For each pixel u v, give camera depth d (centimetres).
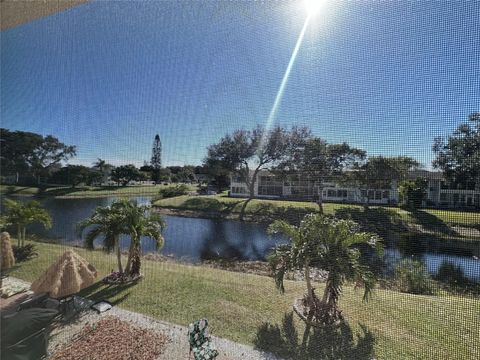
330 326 584
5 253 1190
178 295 816
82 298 927
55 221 1230
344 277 568
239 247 780
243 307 702
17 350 648
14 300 934
